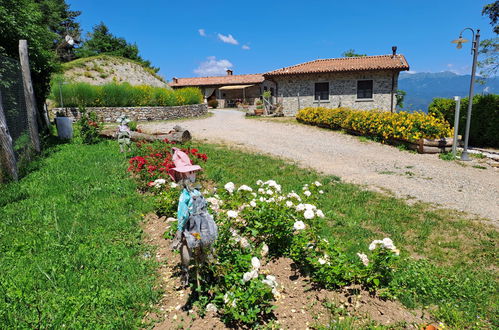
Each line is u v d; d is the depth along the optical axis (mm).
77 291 3561
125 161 9562
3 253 4285
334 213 6473
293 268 4340
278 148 13992
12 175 7324
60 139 13719
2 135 7117
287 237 4598
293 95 25938
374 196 7688
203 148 12781
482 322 3527
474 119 15172
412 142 13344
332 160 11820
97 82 30469
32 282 3637
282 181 8539
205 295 3678
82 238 4809
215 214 4824
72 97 22875
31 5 12086
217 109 42188
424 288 3986
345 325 3283
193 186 3514
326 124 19422
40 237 4793
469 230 5945
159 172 7605
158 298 3625
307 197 6223
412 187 8609
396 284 4023
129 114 23531
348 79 24734
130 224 5402
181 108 26891
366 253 4863
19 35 11047
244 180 8422
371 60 25812
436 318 3555
